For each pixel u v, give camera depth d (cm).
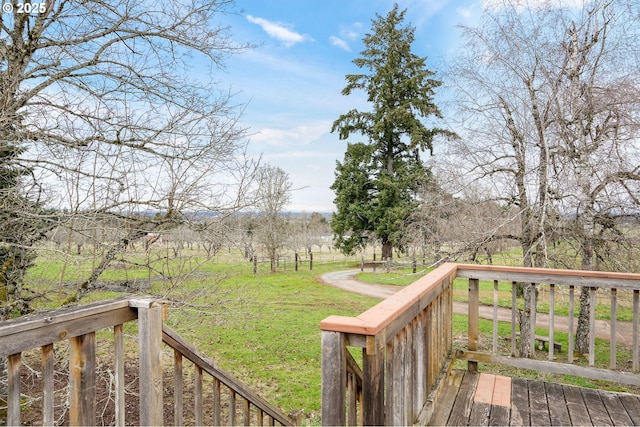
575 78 655
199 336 654
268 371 723
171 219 477
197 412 194
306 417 541
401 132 2120
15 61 447
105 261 458
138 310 162
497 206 740
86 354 142
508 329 973
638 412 272
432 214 795
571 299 324
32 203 442
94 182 432
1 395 434
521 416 264
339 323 142
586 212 629
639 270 641
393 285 1784
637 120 605
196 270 533
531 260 682
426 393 249
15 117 416
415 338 227
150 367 159
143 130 465
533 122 688
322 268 2555
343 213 2348
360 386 183
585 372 309
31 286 495
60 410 436
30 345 121
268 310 1189
